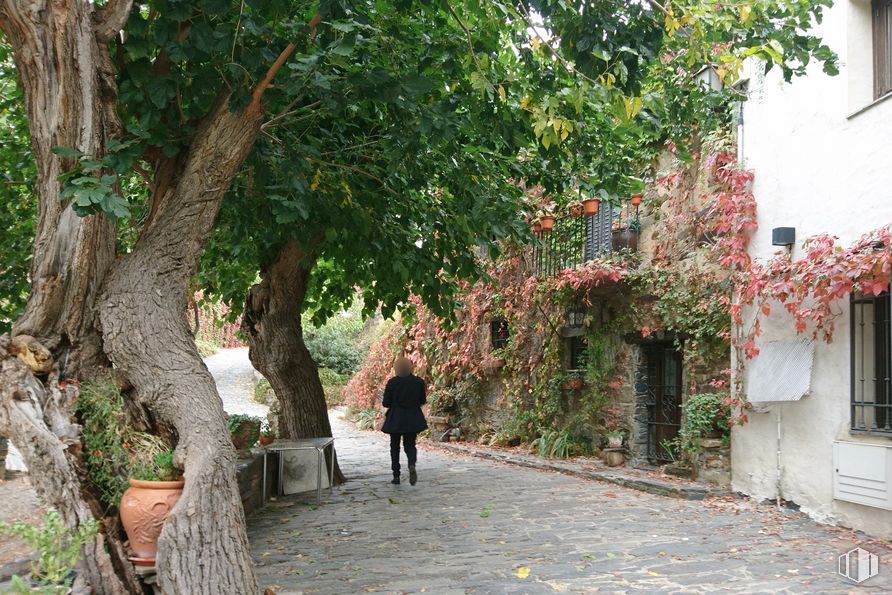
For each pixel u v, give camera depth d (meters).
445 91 6.29
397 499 8.66
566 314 12.57
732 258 8.27
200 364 4.44
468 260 8.51
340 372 28.00
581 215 11.52
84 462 4.18
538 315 13.39
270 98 4.95
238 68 4.52
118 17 4.51
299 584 5.11
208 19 4.67
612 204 7.83
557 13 5.14
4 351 4.16
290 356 9.96
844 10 6.98
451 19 5.96
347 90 5.23
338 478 10.11
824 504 7.06
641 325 10.70
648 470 10.44
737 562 5.55
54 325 4.38
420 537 6.58
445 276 9.20
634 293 10.73
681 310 9.54
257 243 9.12
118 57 5.04
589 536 6.52
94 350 4.41
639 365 10.98
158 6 4.38
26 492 4.46
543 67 5.54
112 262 4.57
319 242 8.66
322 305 11.26
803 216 7.46
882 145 6.44
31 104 4.31
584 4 5.11
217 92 4.98
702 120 8.62
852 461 6.59
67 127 4.26
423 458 13.34
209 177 4.64
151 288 4.43
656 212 10.48
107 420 4.24
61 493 3.88
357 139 7.26
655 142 10.27
